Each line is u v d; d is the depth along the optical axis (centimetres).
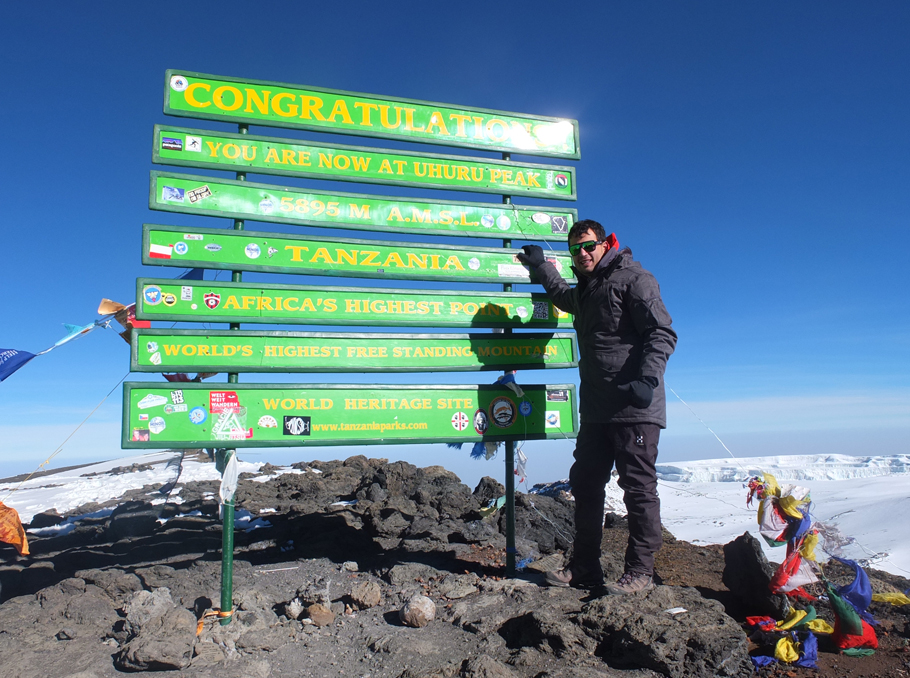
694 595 361
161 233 407
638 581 380
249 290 423
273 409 415
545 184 515
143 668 312
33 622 370
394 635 357
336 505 748
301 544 560
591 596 392
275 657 340
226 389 405
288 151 450
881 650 343
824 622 356
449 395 459
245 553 541
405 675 311
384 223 467
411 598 382
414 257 468
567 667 315
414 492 782
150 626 333
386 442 438
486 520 629
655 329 372
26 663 318
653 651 307
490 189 498
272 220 438
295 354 429
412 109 488
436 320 468
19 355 389
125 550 559
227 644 341
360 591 406
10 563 531
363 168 467
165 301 404
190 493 888
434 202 481
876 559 500
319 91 465
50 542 616
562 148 528
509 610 378
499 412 468
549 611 351
